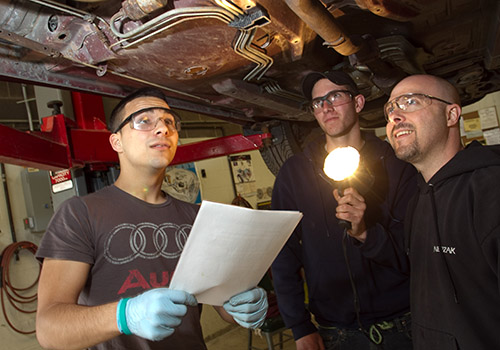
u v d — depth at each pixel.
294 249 1.68
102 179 2.18
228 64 1.44
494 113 4.80
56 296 0.90
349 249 1.50
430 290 1.04
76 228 0.99
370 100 2.40
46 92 2.27
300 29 1.29
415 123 1.10
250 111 2.20
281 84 1.83
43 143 1.64
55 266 0.94
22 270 3.16
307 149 1.69
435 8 1.37
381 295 1.48
